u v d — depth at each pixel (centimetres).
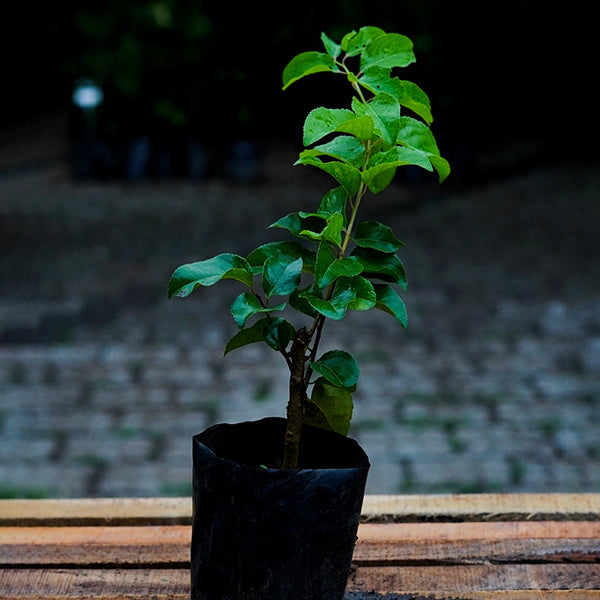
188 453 433
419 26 1127
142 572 171
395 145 139
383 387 505
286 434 142
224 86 1206
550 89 1419
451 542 182
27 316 638
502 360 548
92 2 1278
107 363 546
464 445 435
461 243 872
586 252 838
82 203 1068
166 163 1238
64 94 1672
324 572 139
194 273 138
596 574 169
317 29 1142
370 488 391
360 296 136
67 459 425
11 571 171
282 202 1079
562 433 450
